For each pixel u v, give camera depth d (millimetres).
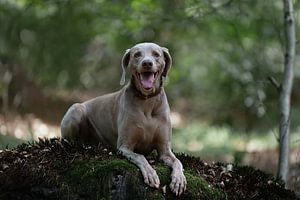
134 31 10594
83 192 4859
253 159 11086
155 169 5117
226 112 13820
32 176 4844
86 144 5793
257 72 11602
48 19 12289
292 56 7281
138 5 9414
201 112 15742
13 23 12586
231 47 12227
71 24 12102
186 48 13758
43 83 13898
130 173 4895
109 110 5715
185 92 15867
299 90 14383
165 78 5422
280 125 7105
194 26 11727
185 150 12719
